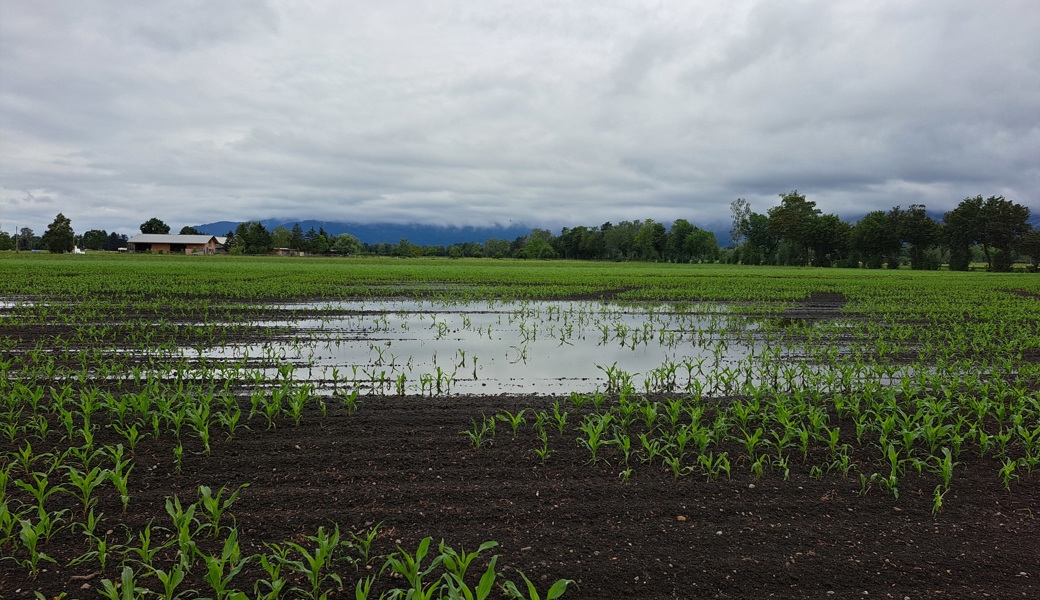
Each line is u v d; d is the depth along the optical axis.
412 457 6.91
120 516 5.47
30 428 7.54
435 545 5.10
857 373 11.11
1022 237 89.56
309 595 4.41
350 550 5.01
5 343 13.53
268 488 6.09
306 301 24.73
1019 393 9.24
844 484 6.38
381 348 14.63
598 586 4.55
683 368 12.70
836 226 112.88
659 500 5.95
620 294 29.84
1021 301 28.27
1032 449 7.36
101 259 72.75
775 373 11.02
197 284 30.73
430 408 8.95
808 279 47.72
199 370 11.29
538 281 40.16
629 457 6.99
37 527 4.67
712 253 129.88
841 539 5.26
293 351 13.95
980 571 4.80
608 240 150.12
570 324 19.36
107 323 17.42
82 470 6.36
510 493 6.04
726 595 4.47
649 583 4.59
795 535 5.32
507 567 4.76
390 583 4.59
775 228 117.31
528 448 7.25
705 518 5.61
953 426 7.59
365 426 7.99
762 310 23.58
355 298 26.34
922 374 9.85
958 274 69.25
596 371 12.27
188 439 7.33
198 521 5.38
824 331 17.97
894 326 18.03
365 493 5.97
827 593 4.50
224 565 4.75
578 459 6.93
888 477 6.55
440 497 5.93
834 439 6.93
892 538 5.29
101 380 10.34
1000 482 6.47
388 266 66.19
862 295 31.08
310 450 7.09
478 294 29.00
